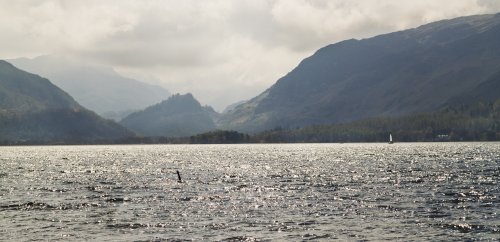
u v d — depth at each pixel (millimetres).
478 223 57031
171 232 54375
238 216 63781
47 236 52844
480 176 113125
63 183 110438
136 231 55094
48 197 84875
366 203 73562
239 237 51531
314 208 69562
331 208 69375
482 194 81125
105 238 51750
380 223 58125
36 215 65938
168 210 69312
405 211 66000
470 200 74938
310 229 55219
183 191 92125
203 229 55719
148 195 86562
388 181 105375
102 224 59281
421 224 57156
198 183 107062
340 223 58406
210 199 80312
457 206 69438
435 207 68812
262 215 64312
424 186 94500
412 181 104250
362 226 56531
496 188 89125
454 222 57938
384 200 76438
